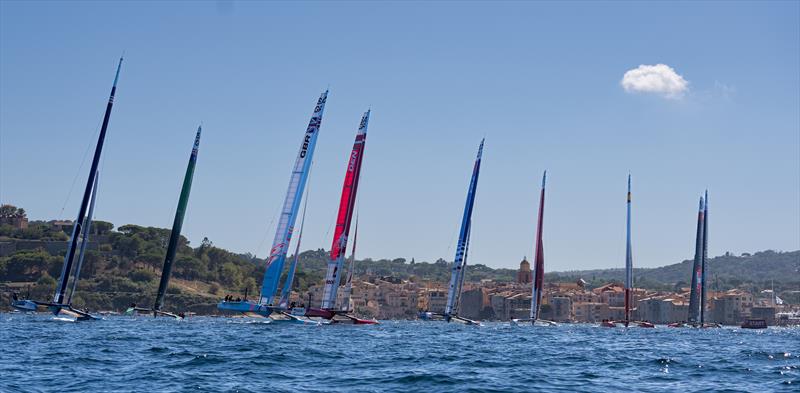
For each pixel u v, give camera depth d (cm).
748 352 6488
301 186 10075
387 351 5650
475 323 14012
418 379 3725
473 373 4094
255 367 4169
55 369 3962
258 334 7675
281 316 10262
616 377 4062
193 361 4425
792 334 15262
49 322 10531
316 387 3416
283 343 6200
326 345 6119
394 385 3525
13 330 8038
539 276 15975
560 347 6919
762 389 3600
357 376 3828
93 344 5869
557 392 3428
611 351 6375
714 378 4059
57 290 10856
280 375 3834
